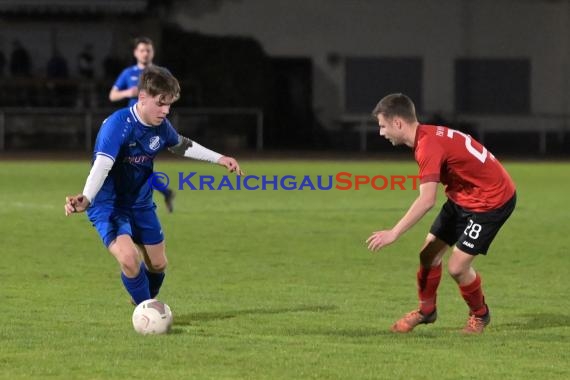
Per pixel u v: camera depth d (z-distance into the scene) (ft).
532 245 109.29
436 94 344.90
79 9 317.22
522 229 123.75
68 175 203.92
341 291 80.02
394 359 54.60
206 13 329.72
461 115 338.34
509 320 68.39
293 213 140.26
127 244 62.85
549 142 341.00
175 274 88.22
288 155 284.20
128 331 62.03
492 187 60.64
